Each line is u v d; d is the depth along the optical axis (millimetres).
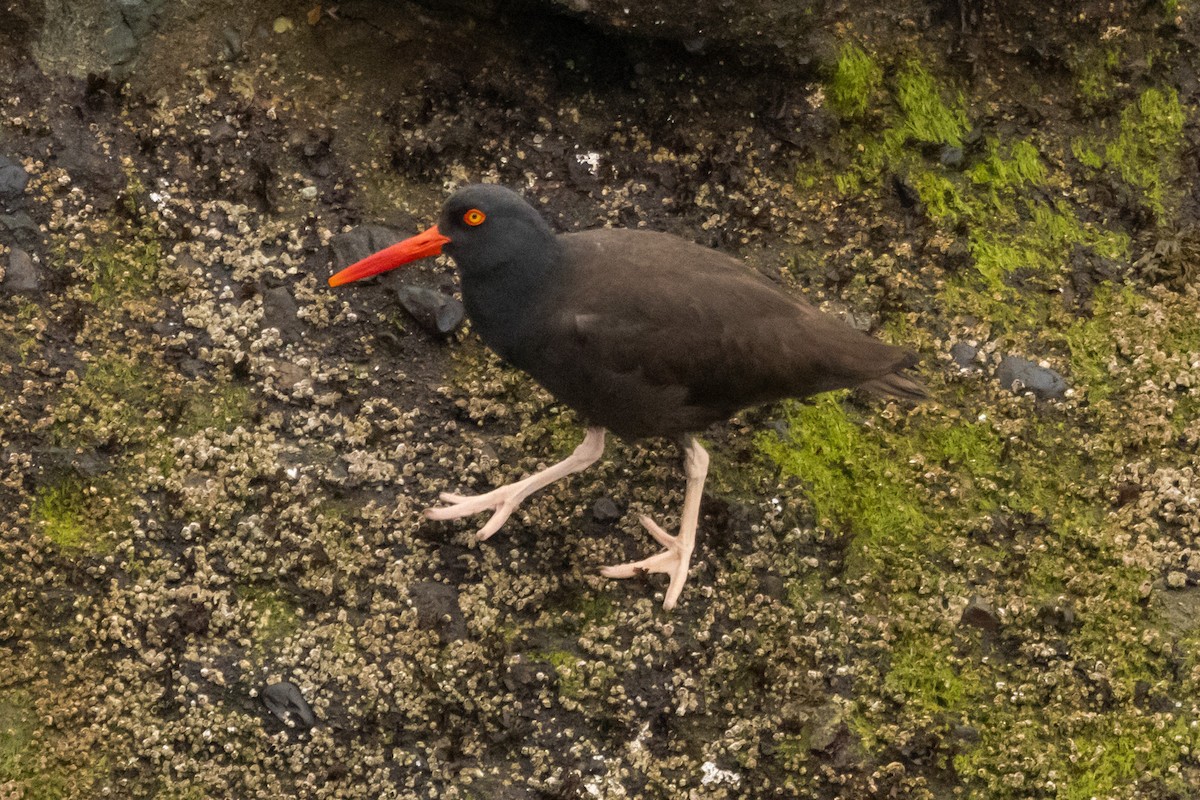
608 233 9469
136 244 10609
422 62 11570
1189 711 9680
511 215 9031
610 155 11508
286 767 9211
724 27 11273
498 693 9430
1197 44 12312
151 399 10109
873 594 10031
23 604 9414
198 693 9258
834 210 11555
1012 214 11758
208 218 10797
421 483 10078
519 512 10055
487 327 9383
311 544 9711
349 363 10492
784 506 10273
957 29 12180
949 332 11109
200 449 9938
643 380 9047
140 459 9883
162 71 11188
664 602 9750
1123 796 9438
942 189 11758
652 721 9516
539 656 9594
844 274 11227
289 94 11328
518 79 11641
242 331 10414
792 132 11719
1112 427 10766
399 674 9391
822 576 10086
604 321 8938
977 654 9859
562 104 11648
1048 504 10445
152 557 9594
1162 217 11922
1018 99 12227
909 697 9703
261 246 10797
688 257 9312
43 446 9812
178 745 9211
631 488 10297
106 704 9234
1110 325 11289
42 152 10695
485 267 9141
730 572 9992
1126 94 12281
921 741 9523
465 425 10406
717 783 9383
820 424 10641
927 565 10133
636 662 9617
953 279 11398
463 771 9242
